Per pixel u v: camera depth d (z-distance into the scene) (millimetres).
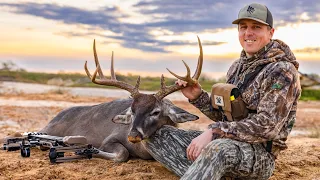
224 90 2816
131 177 3389
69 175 3467
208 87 14195
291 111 2752
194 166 2553
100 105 4863
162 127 3398
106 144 4227
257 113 2660
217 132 2648
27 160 3992
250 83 2768
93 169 3643
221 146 2557
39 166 3754
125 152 4098
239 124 2607
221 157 2539
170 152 3252
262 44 2799
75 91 14352
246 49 2834
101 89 15914
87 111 4895
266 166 2711
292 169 3834
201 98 3211
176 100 12117
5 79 17719
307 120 8500
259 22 2768
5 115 7746
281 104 2615
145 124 3383
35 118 7516
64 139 3914
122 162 4020
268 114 2602
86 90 15125
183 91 3244
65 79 18344
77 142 3932
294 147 4906
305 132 6773
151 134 3398
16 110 8523
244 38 2844
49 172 3514
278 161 4082
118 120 3668
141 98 3529
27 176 3443
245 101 2783
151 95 3562
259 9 2785
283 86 2635
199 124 7352
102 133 4535
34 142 4184
